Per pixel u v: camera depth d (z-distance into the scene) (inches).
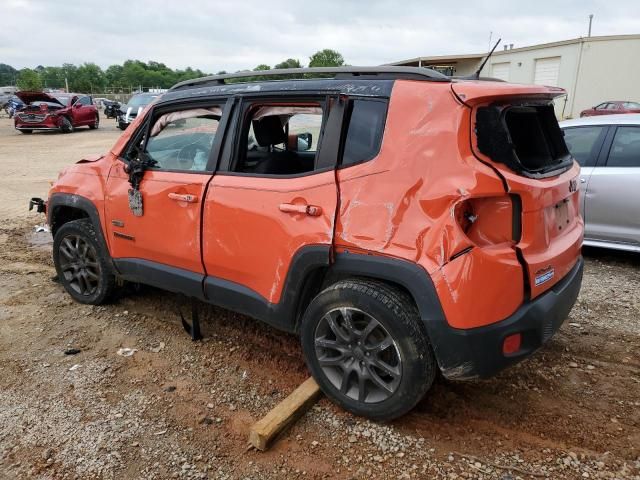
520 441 103.8
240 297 122.8
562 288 106.7
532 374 127.6
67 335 150.2
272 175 115.3
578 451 100.9
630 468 96.3
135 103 863.7
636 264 209.9
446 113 93.7
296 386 123.6
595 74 1177.4
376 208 98.3
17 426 109.7
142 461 99.7
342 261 102.7
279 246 111.6
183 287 135.8
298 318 116.3
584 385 123.0
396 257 95.8
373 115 102.8
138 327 154.7
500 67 1427.2
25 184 417.1
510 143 93.1
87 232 160.1
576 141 217.3
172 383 125.6
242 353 138.9
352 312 104.3
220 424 110.3
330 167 106.1
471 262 89.7
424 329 97.7
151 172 139.6
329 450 102.2
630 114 212.1
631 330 150.6
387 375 105.6
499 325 92.7
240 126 124.0
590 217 209.3
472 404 115.5
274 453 101.7
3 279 195.8
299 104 115.7
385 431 106.7
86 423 110.5
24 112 850.1
